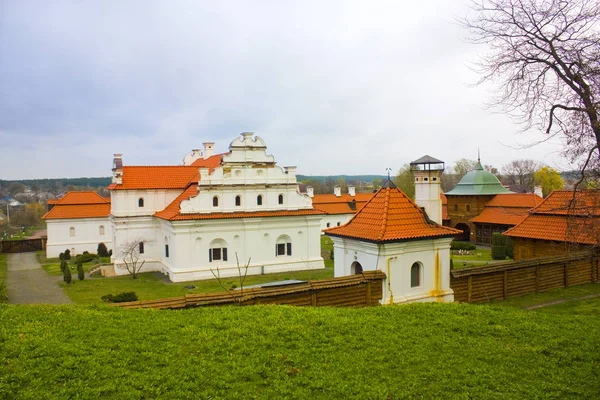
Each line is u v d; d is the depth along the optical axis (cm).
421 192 2634
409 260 2072
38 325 1384
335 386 1138
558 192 3309
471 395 1123
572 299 2416
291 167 4909
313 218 4959
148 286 4131
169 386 1083
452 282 2205
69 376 1089
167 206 4975
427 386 1166
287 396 1082
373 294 2016
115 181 5009
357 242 2133
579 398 1130
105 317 1509
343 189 17725
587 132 1527
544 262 2545
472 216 7338
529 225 3306
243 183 4647
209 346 1312
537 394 1136
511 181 12525
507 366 1302
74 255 6850
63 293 3903
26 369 1098
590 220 1797
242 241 4625
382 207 2150
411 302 2044
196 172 5316
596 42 1470
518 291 2458
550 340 1494
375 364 1275
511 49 1614
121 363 1170
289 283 2112
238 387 1108
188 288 4003
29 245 7606
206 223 4441
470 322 1652
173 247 4384
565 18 1514
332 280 1941
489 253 6106
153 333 1383
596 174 1519
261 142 4756
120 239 4869
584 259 2705
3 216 14588
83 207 6994
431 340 1466
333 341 1412
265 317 1573
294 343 1376
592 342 1486
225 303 1758
